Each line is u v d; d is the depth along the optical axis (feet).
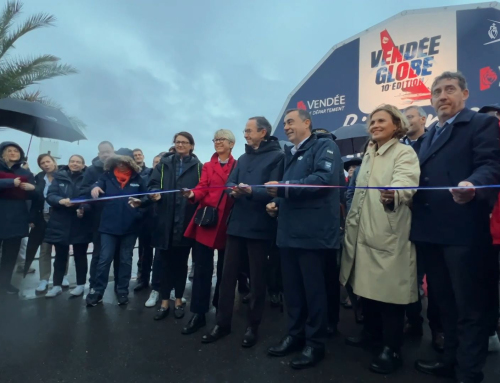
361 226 7.91
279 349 8.43
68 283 14.49
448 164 6.97
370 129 8.13
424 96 23.50
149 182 11.76
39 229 14.30
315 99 28.35
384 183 7.61
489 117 6.77
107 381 7.26
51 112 13.66
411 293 7.41
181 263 11.32
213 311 11.76
